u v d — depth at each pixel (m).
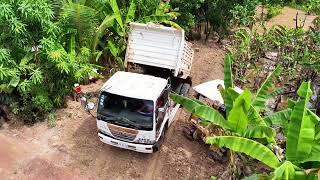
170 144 11.41
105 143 10.79
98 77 14.18
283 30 19.09
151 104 9.59
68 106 12.62
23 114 11.56
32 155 10.39
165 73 13.55
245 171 9.41
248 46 17.14
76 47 13.48
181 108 13.40
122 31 14.23
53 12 12.10
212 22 19.92
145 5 16.02
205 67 17.20
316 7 28.42
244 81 15.29
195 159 10.88
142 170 10.30
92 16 12.98
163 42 12.79
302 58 16.23
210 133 10.70
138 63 13.19
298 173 6.59
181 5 18.00
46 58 11.54
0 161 10.03
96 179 9.83
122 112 9.79
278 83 15.50
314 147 6.92
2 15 10.30
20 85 10.98
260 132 7.61
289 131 6.94
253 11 21.17
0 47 10.96
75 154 10.62
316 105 13.48
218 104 11.32
